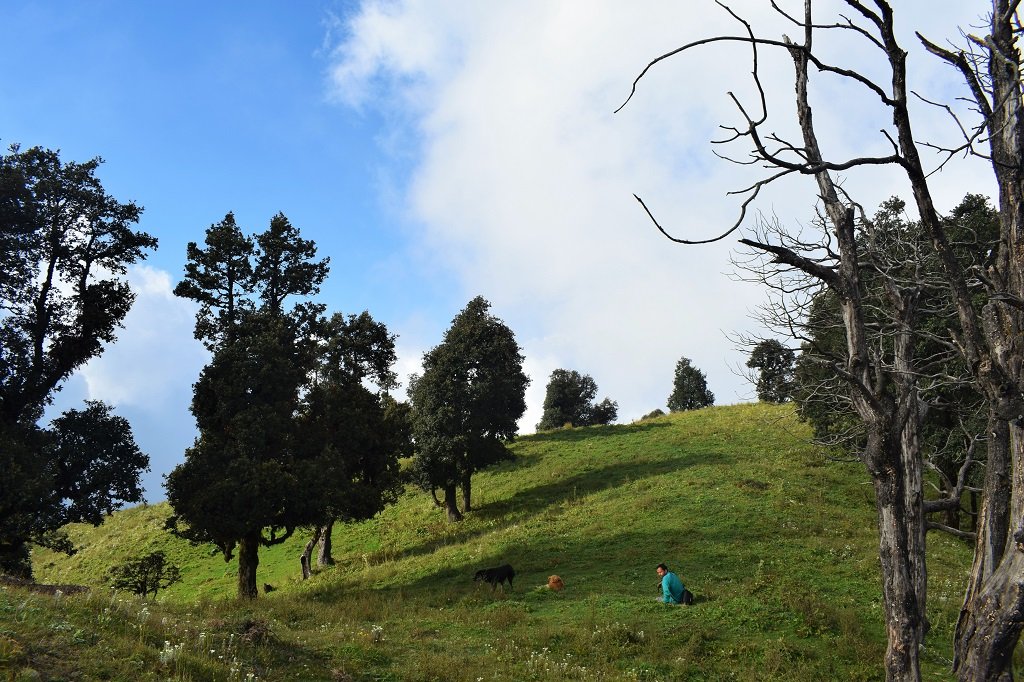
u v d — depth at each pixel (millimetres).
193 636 12375
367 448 37031
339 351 41594
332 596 27328
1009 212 7145
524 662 14820
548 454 55750
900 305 10492
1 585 12539
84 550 54656
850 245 8242
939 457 28406
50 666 8836
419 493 53500
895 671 7297
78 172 27266
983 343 6770
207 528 27234
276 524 29219
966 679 6812
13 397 26078
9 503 22938
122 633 11133
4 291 26125
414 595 24656
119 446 27719
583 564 26109
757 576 21062
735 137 5332
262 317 31328
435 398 45062
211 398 30266
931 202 6398
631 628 17266
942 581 21078
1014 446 6906
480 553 31297
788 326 12461
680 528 29062
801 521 28922
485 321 48594
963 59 7070
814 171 5613
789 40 7434
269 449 29797
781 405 60500
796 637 16500
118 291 28469
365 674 12758
